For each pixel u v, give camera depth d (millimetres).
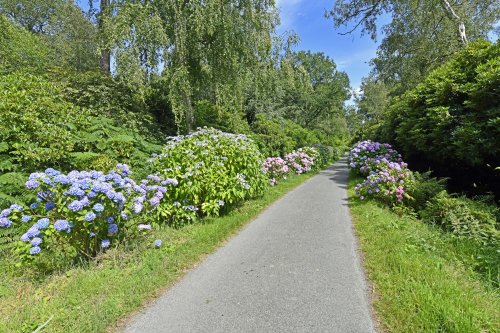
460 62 8289
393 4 13922
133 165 6684
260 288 3150
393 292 2932
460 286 2979
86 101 7926
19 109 5355
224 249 4332
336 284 3223
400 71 16078
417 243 4223
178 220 5145
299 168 13461
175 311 2736
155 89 9758
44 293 2906
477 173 7395
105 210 3410
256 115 15625
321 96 35812
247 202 7156
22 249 3076
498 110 6094
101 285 2988
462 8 12094
